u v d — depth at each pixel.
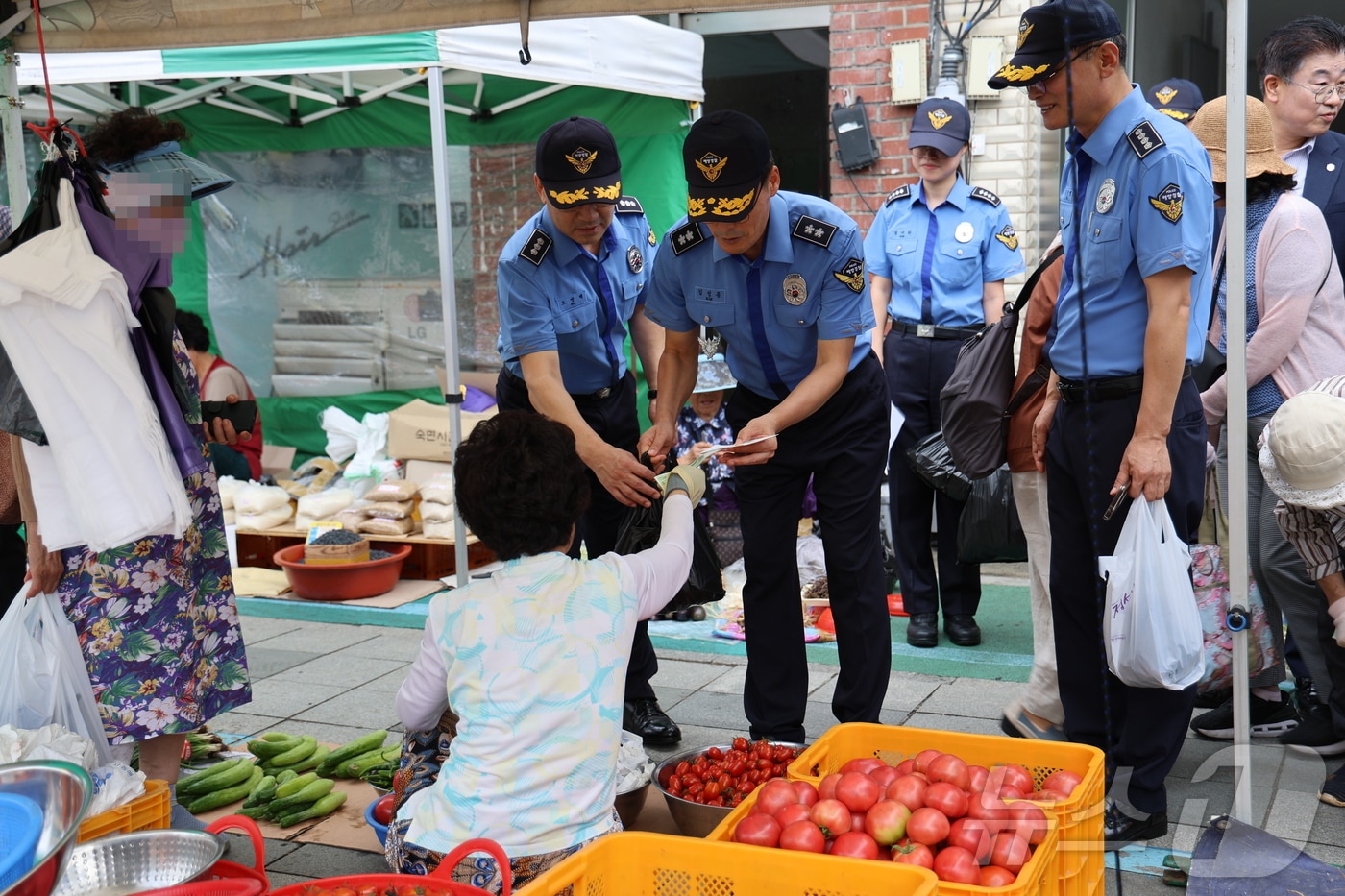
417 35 4.71
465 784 2.29
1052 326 3.55
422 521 6.72
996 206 5.31
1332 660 3.49
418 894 2.13
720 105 8.13
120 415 3.00
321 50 4.89
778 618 3.71
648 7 3.22
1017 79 3.00
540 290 3.79
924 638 5.25
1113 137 3.00
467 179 7.52
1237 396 2.82
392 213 7.63
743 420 3.75
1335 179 4.01
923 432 5.35
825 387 3.38
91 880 2.25
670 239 3.50
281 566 6.60
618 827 2.40
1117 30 2.95
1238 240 2.80
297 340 7.88
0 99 3.71
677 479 2.90
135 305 3.10
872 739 2.82
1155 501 2.97
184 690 3.28
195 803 3.63
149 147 3.29
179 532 3.09
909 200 5.44
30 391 2.93
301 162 7.73
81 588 3.18
